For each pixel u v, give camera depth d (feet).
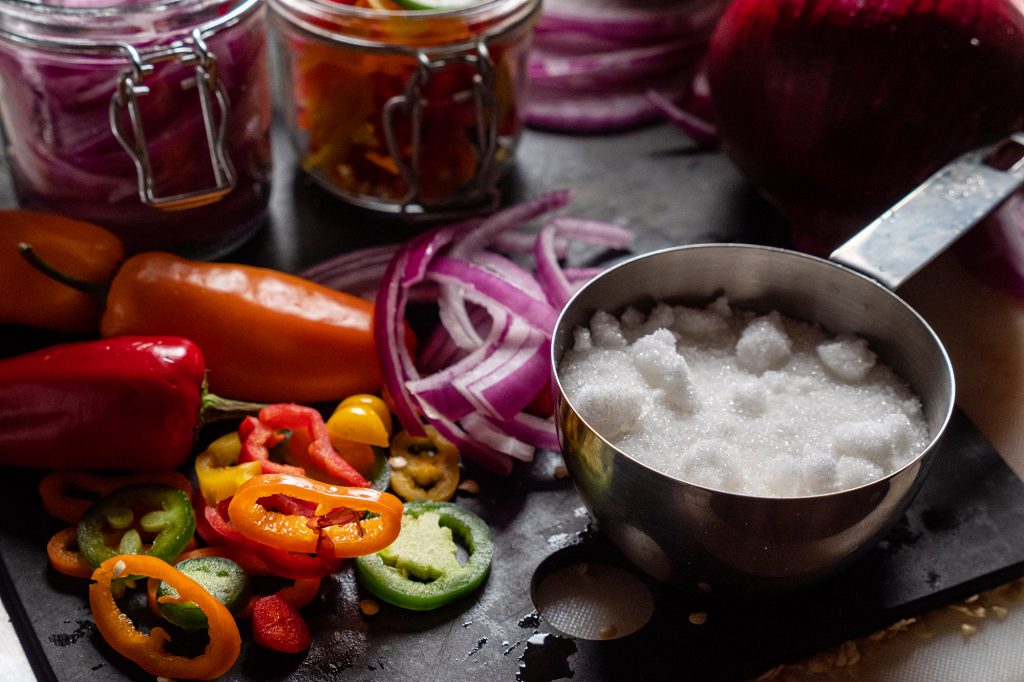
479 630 1.18
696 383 1.26
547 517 1.27
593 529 1.26
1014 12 1.36
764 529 1.10
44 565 1.22
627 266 1.29
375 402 1.31
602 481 1.14
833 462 1.14
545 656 1.17
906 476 1.10
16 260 1.35
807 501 1.08
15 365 1.27
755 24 1.39
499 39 1.46
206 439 1.33
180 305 1.33
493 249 1.50
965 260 1.50
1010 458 1.32
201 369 1.28
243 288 1.34
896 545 1.24
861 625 1.19
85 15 1.29
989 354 1.42
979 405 1.37
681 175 1.64
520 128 1.58
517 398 1.31
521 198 1.60
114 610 1.15
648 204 1.59
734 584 1.16
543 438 1.32
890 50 1.34
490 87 1.45
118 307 1.33
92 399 1.25
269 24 1.54
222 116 1.36
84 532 1.22
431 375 1.36
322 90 1.48
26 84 1.35
